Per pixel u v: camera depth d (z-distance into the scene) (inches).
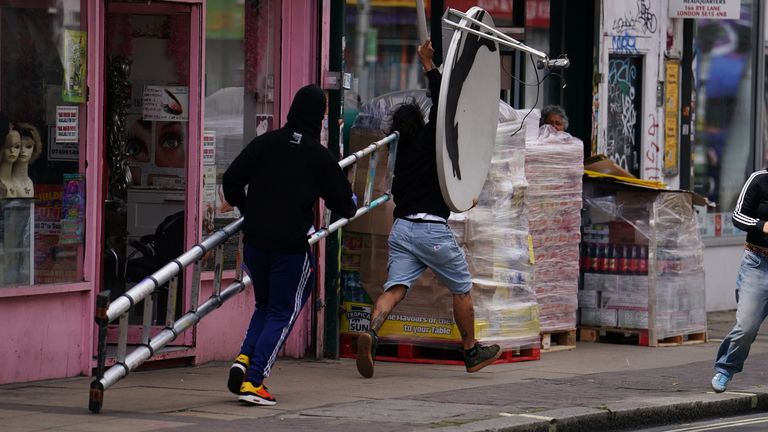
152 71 1295.5
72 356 1180.5
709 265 2025.1
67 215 1178.6
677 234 1565.0
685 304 1578.5
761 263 1189.7
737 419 1157.1
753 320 1182.3
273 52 1368.1
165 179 1299.2
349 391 1146.0
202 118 1283.2
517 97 1742.1
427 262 1205.1
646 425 1091.9
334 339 1360.7
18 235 1139.9
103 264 1291.8
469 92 1205.7
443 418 998.4
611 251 1562.5
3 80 1133.1
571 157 1481.3
